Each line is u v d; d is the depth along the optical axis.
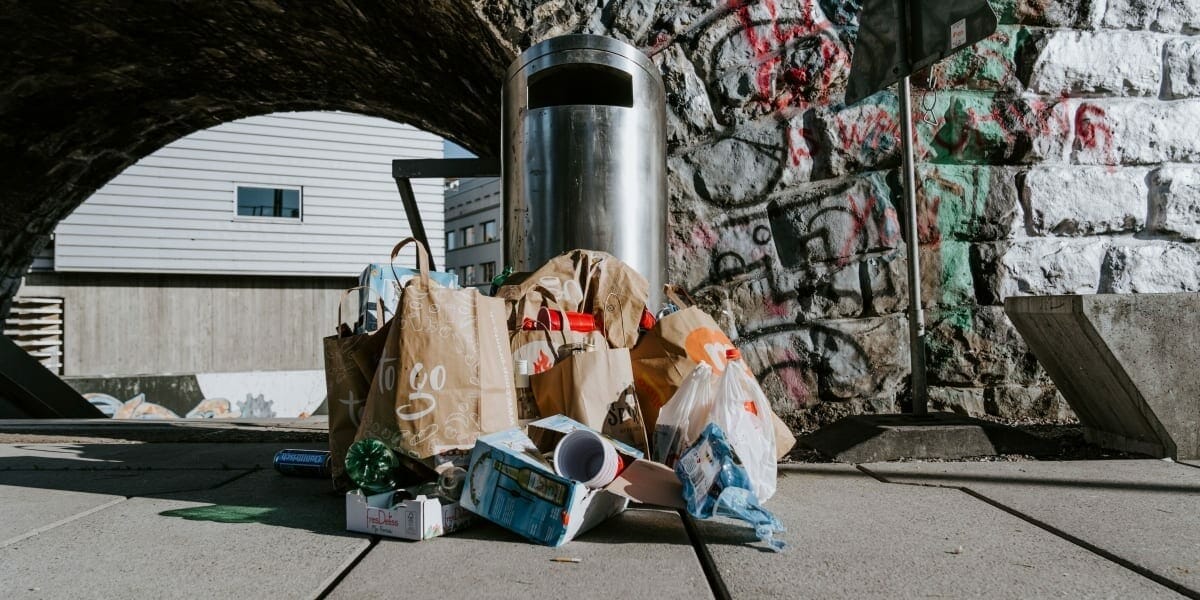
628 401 2.58
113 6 5.79
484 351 2.39
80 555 1.88
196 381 13.12
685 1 4.21
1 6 5.79
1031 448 3.29
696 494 2.07
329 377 2.63
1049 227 4.16
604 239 3.58
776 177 4.15
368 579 1.68
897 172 4.15
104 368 12.90
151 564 1.80
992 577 1.66
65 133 7.91
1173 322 3.07
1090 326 3.02
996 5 4.24
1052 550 1.88
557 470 2.11
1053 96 4.24
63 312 12.70
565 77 4.05
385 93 6.88
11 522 2.23
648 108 3.74
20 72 6.75
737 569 1.74
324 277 14.14
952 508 2.35
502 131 3.97
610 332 2.94
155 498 2.60
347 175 14.13
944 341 4.07
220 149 13.41
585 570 1.74
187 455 3.71
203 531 2.12
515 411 2.46
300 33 5.95
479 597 1.56
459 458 2.27
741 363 2.85
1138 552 1.83
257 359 13.77
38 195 8.69
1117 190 4.22
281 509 2.42
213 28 6.10
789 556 1.84
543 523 1.98
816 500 2.48
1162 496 2.46
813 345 4.06
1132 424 3.20
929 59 3.38
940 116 4.17
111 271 12.82
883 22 3.68
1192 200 4.25
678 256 4.15
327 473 2.97
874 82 3.77
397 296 2.93
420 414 2.27
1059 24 4.25
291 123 13.80
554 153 3.62
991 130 4.17
